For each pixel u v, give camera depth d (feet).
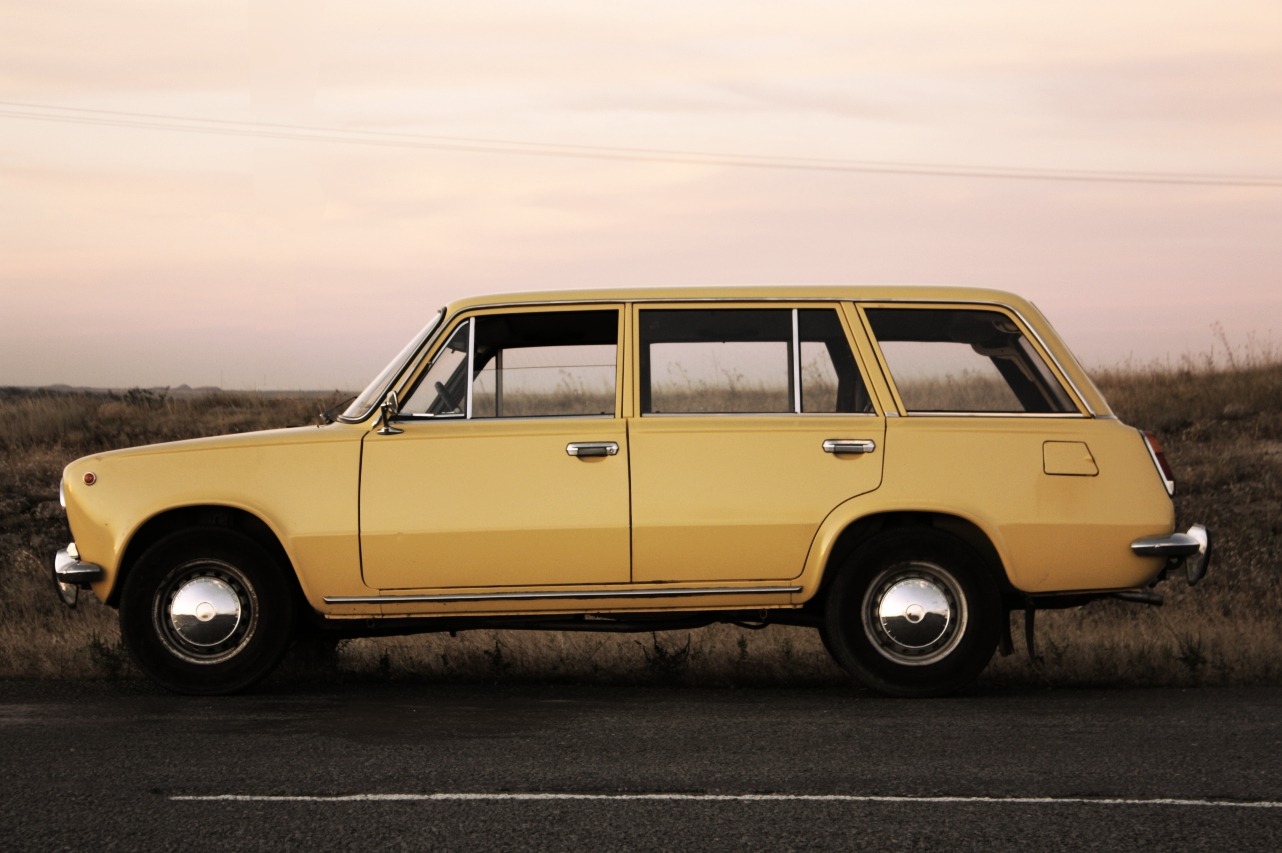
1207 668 24.57
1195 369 85.10
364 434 21.88
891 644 21.67
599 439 21.65
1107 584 21.98
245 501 21.61
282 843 13.38
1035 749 17.37
